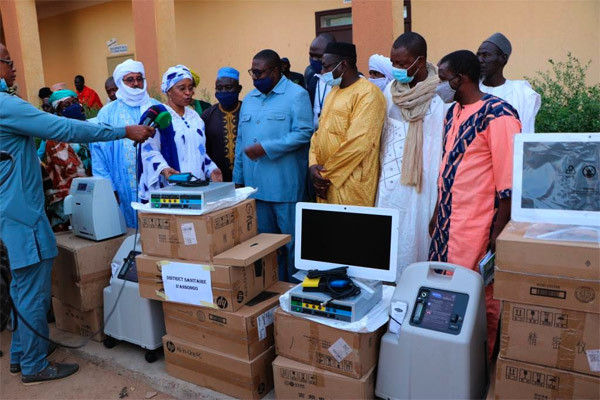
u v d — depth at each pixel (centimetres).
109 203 312
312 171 298
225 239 252
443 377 201
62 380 288
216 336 250
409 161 274
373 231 227
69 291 311
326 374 220
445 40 616
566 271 172
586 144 179
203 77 828
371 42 388
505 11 575
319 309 218
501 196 217
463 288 208
